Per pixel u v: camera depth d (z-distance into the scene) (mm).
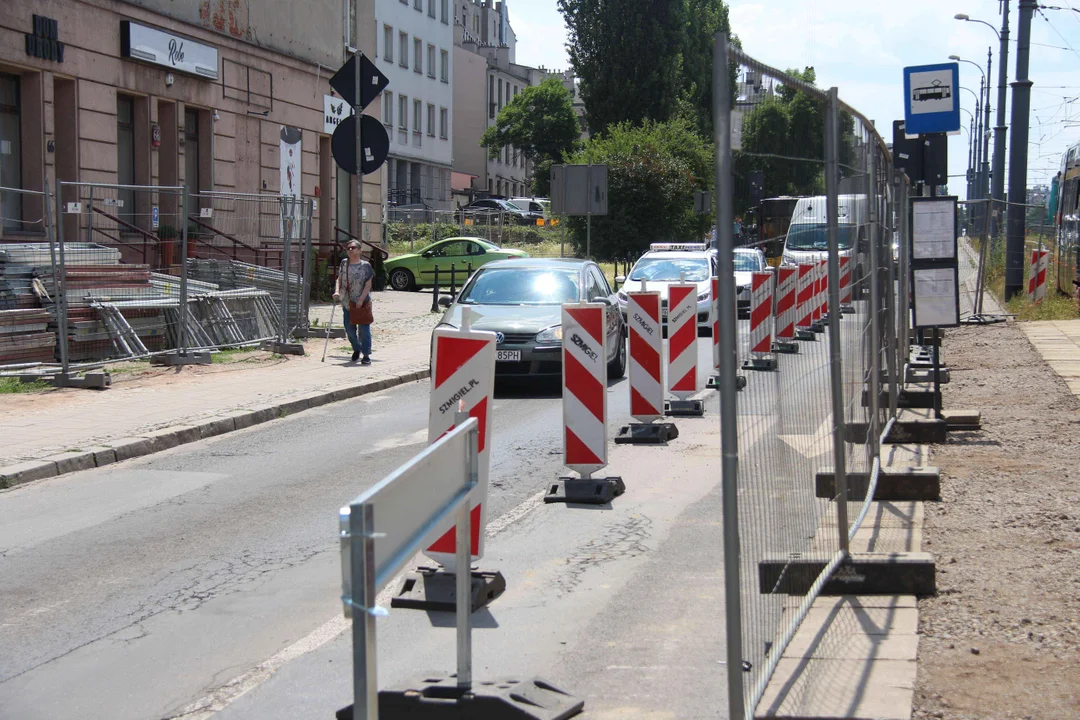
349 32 34188
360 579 2609
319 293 29266
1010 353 16594
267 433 11953
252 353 18500
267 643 5418
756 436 4035
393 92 68500
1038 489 7734
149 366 16703
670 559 6762
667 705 4516
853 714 4051
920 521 6887
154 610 5949
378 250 35781
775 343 4414
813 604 5340
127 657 5250
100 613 5914
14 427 11492
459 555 4277
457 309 15672
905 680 4367
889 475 7500
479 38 114875
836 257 5352
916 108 12156
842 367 5625
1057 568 5859
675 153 45531
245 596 6176
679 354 12914
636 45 56031
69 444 10523
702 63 65500
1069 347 17078
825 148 5164
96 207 18594
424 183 74125
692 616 5668
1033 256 23953
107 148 22547
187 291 17953
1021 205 24734
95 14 22094
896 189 10695
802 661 4551
